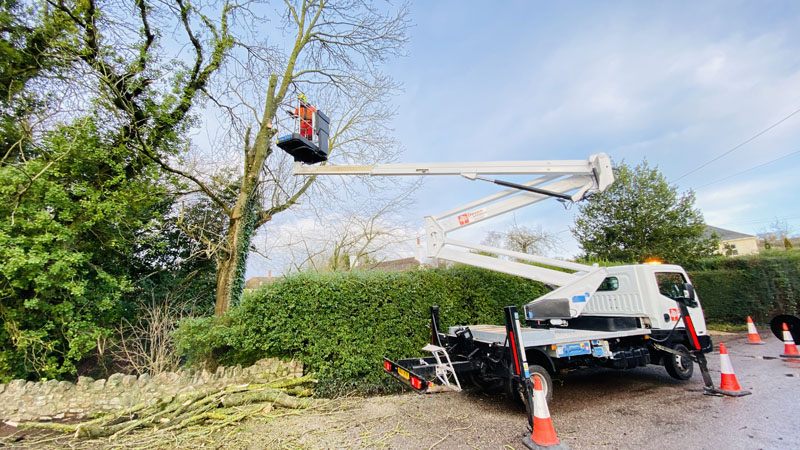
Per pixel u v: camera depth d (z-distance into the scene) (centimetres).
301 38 931
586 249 1417
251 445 350
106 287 664
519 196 512
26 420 457
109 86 684
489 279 669
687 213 1263
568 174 481
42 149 657
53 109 684
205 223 879
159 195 796
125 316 720
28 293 599
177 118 808
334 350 528
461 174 485
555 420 395
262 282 571
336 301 540
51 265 568
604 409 428
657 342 535
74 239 630
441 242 539
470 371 482
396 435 364
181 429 399
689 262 1221
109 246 709
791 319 711
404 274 608
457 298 627
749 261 1148
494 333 438
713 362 675
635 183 1329
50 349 571
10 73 687
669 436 334
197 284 902
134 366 597
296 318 524
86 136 655
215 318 548
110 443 366
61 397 483
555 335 438
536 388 330
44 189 599
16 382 493
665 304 551
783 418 361
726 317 1128
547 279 506
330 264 1018
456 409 448
